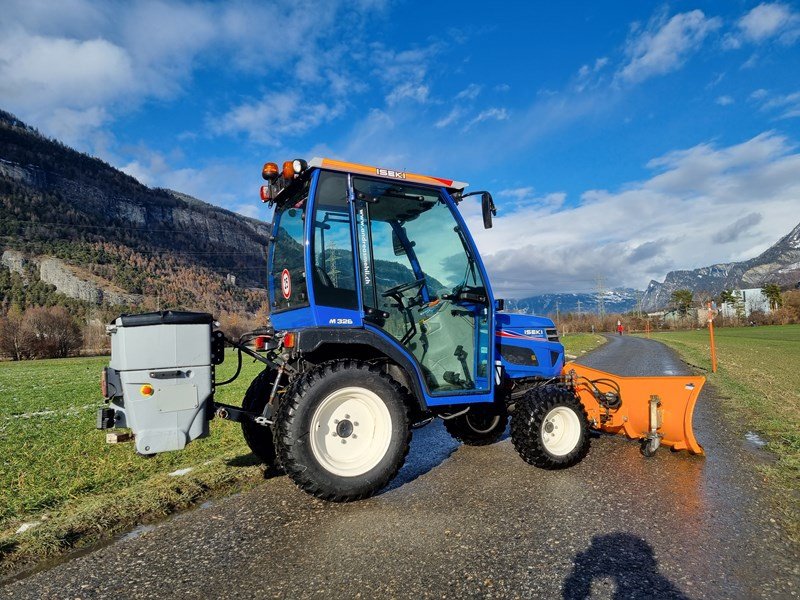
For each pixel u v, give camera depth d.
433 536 3.35
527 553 3.05
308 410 3.80
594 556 3.00
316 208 4.27
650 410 5.16
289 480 4.70
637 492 4.13
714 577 2.74
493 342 5.00
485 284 5.04
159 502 4.10
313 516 3.81
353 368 4.04
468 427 5.95
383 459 4.03
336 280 4.29
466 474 4.79
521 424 4.76
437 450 5.86
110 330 4.05
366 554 3.12
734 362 18.08
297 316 4.46
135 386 3.72
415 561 3.00
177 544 3.40
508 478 4.60
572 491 4.19
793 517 3.55
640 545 3.14
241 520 3.78
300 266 4.42
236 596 2.68
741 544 3.14
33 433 8.13
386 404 4.07
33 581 2.97
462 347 4.95
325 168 4.30
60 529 3.61
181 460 5.80
